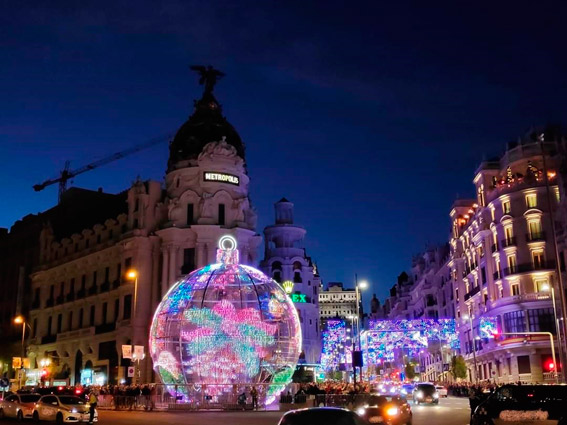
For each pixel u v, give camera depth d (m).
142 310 63.72
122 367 63.00
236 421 31.69
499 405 17.50
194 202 65.50
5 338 85.50
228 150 66.69
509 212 69.25
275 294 45.47
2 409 34.31
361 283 55.06
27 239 87.38
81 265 74.69
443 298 101.56
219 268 45.56
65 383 71.44
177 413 40.06
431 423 28.12
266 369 43.16
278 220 117.19
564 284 63.38
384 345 66.06
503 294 68.88
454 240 90.56
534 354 63.34
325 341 73.75
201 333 42.47
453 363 78.50
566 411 16.73
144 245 65.44
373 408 24.89
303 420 12.99
